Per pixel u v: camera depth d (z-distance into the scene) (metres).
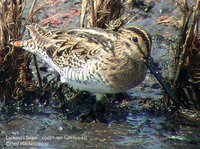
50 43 13.62
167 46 15.92
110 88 13.07
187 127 13.12
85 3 14.34
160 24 16.58
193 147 12.34
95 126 13.20
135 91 14.58
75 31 13.70
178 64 13.59
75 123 13.33
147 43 12.94
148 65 13.02
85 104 13.95
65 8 17.19
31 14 14.53
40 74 15.08
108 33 13.35
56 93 14.09
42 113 13.79
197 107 13.69
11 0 13.99
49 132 12.98
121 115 13.62
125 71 13.00
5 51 14.01
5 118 13.59
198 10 13.35
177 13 16.72
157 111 13.77
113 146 12.38
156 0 17.02
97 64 12.85
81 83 13.20
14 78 14.11
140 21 16.62
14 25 14.02
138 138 12.69
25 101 14.09
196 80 13.57
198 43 13.47
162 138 12.69
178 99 13.70
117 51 12.98
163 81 13.05
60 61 13.41
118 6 14.21
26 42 13.84
